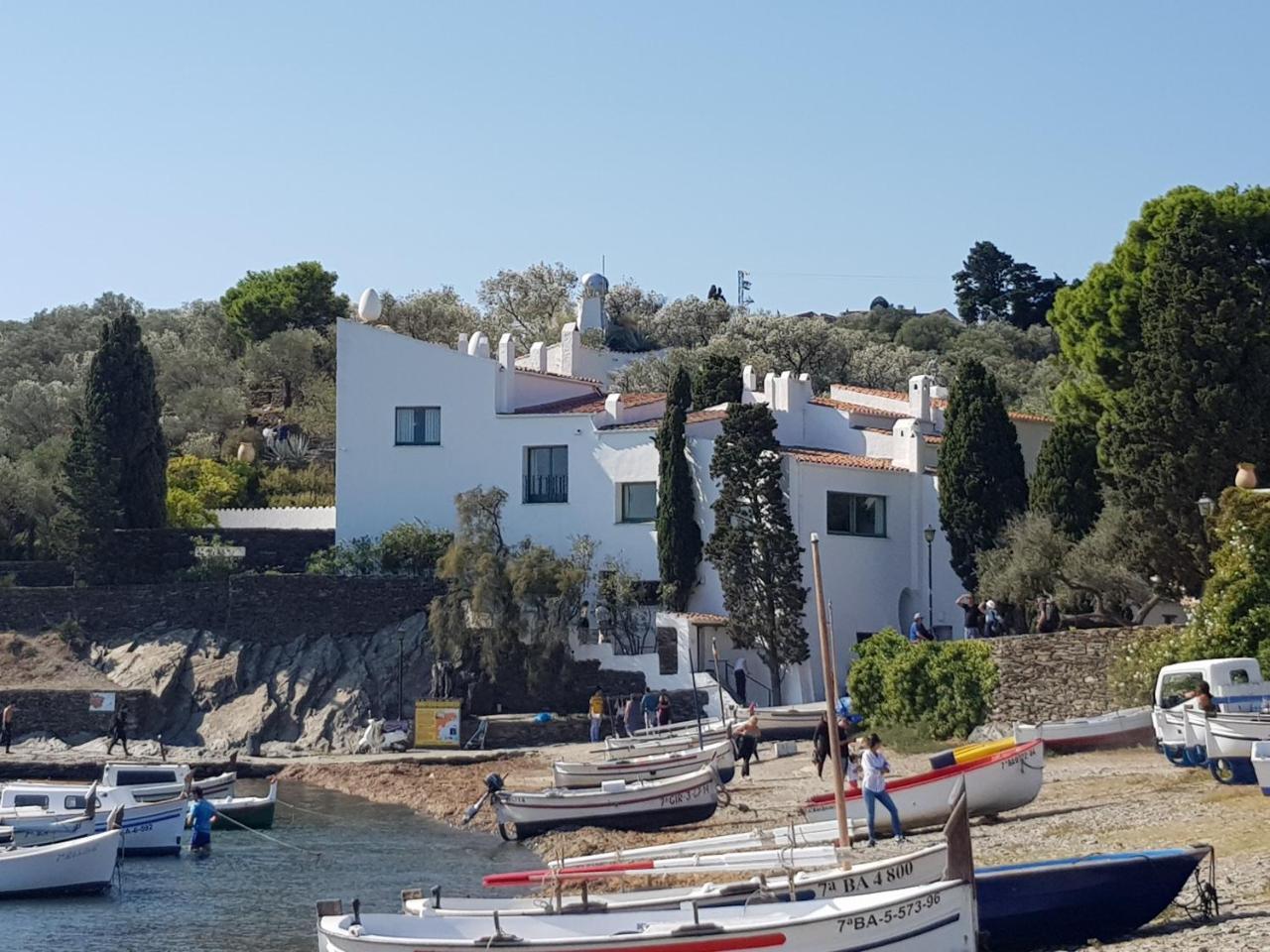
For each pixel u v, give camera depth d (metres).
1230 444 50.44
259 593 69.00
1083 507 58.28
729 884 25.69
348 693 65.44
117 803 44.00
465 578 65.06
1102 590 54.03
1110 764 42.41
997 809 34.56
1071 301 62.56
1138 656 46.81
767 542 63.19
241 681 66.88
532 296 132.50
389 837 46.16
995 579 57.19
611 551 69.31
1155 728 41.09
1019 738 40.69
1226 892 25.61
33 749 64.31
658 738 53.22
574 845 40.47
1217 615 44.50
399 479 73.50
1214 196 56.62
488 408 72.44
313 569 70.69
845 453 72.44
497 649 64.31
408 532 70.69
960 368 64.75
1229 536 45.34
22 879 37.16
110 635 70.12
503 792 43.62
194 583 70.12
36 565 74.25
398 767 58.34
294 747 63.91
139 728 65.38
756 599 63.06
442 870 40.19
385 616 68.19
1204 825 31.12
